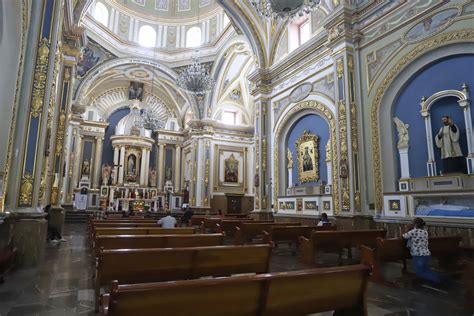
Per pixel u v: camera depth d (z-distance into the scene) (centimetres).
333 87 1129
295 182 1323
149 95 2683
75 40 1078
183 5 2219
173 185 2694
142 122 2106
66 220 1859
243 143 2388
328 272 256
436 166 816
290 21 1372
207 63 2134
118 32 2070
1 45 632
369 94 988
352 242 714
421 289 496
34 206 629
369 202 949
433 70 844
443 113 819
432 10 837
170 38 2219
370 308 406
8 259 518
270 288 237
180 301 211
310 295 254
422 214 798
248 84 2338
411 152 877
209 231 1142
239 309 233
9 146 617
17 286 471
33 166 633
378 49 979
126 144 2533
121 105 2642
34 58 655
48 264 629
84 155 2431
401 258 575
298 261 719
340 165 1006
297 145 1319
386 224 887
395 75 916
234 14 1487
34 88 649
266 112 1479
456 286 514
